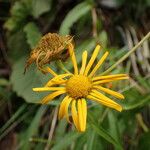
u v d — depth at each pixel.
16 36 0.45
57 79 0.28
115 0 0.47
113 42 0.47
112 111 0.35
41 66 0.28
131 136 0.41
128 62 0.44
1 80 0.44
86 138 0.35
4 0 0.47
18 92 0.41
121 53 0.43
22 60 0.44
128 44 0.46
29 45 0.45
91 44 0.40
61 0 0.47
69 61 0.37
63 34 0.41
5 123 0.44
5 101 0.45
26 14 0.45
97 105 0.35
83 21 0.45
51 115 0.43
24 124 0.44
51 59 0.28
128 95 0.37
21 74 0.42
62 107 0.27
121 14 0.48
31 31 0.43
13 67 0.44
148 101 0.36
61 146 0.35
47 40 0.28
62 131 0.38
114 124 0.34
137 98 0.36
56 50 0.28
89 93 0.28
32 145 0.42
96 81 0.28
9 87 0.44
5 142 0.44
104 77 0.28
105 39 0.41
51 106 0.43
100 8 0.47
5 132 0.42
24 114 0.42
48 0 0.45
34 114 0.43
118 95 0.27
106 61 0.40
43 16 0.47
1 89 0.44
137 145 0.39
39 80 0.40
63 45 0.28
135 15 0.48
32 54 0.28
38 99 0.40
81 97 0.27
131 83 0.41
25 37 0.45
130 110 0.37
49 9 0.45
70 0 0.47
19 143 0.43
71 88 0.27
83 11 0.42
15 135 0.44
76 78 0.28
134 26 0.47
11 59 0.45
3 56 0.47
